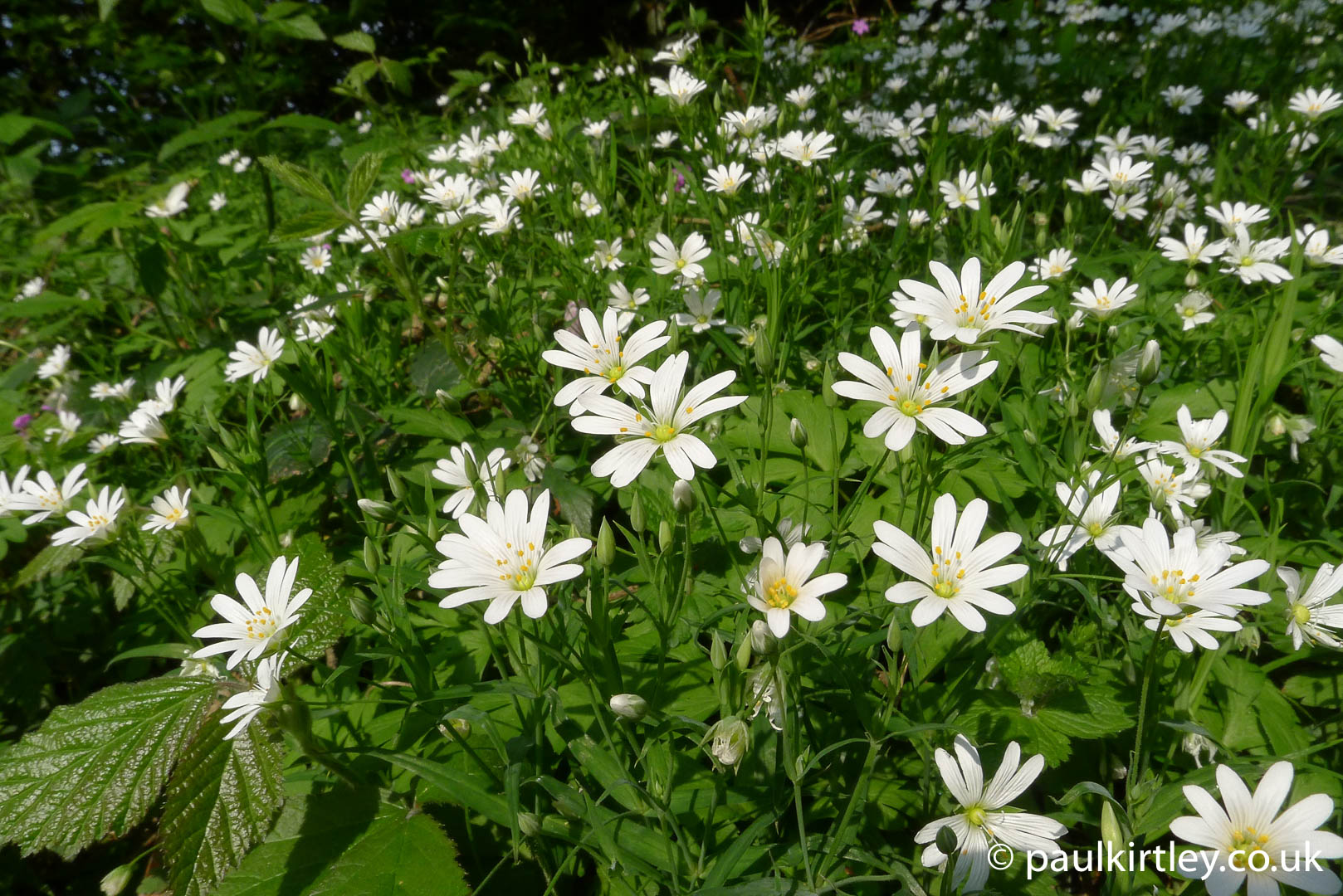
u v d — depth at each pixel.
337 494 0.26
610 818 0.15
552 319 0.29
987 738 0.16
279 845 0.16
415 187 0.43
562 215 0.33
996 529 0.21
